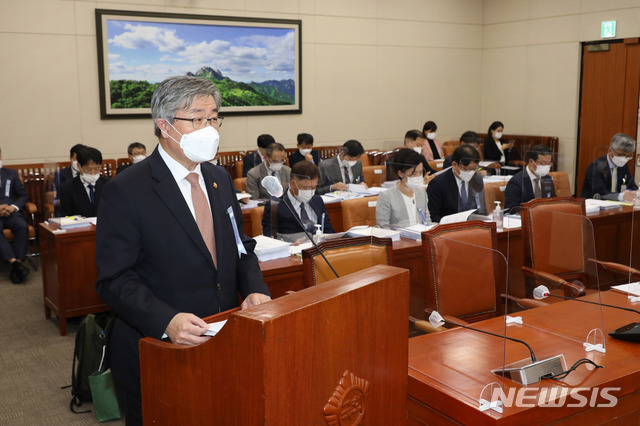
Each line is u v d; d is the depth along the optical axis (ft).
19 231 18.04
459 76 34.58
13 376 11.48
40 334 13.74
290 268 10.78
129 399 5.34
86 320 10.07
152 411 4.06
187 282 5.34
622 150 15.64
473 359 5.99
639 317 7.15
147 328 4.68
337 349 3.50
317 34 29.35
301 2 28.68
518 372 5.41
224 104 26.99
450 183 13.80
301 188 12.74
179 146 5.22
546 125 32.14
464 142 24.22
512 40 33.45
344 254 8.34
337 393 3.52
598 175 16.01
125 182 5.24
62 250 13.43
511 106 33.96
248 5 27.17
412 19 32.30
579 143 30.71
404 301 3.99
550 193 15.98
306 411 3.34
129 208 5.15
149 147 25.30
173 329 4.54
